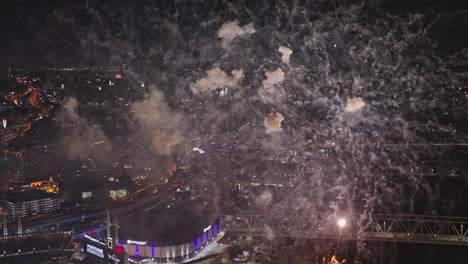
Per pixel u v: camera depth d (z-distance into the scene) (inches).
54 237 6348.4
